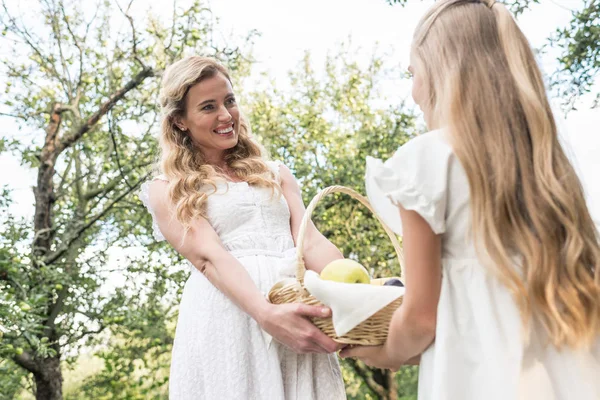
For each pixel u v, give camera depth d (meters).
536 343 1.41
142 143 6.68
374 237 7.37
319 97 7.93
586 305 1.39
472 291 1.43
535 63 1.49
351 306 1.63
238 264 2.06
